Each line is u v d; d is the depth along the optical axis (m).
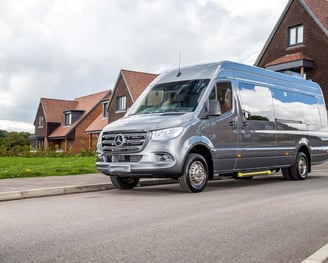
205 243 4.81
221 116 9.78
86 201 8.16
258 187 10.49
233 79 10.32
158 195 8.97
